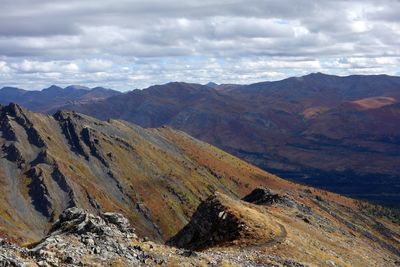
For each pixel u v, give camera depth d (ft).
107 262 136.46
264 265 199.21
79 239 150.82
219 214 295.69
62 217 177.06
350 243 420.36
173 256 160.76
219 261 173.58
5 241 128.47
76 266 127.03
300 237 295.28
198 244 288.51
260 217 306.76
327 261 258.78
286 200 519.60
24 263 114.62
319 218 492.95
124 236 168.35
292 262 219.41
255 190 568.82
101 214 180.86
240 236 267.59
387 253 524.11
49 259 123.95
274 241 260.83
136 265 141.49
